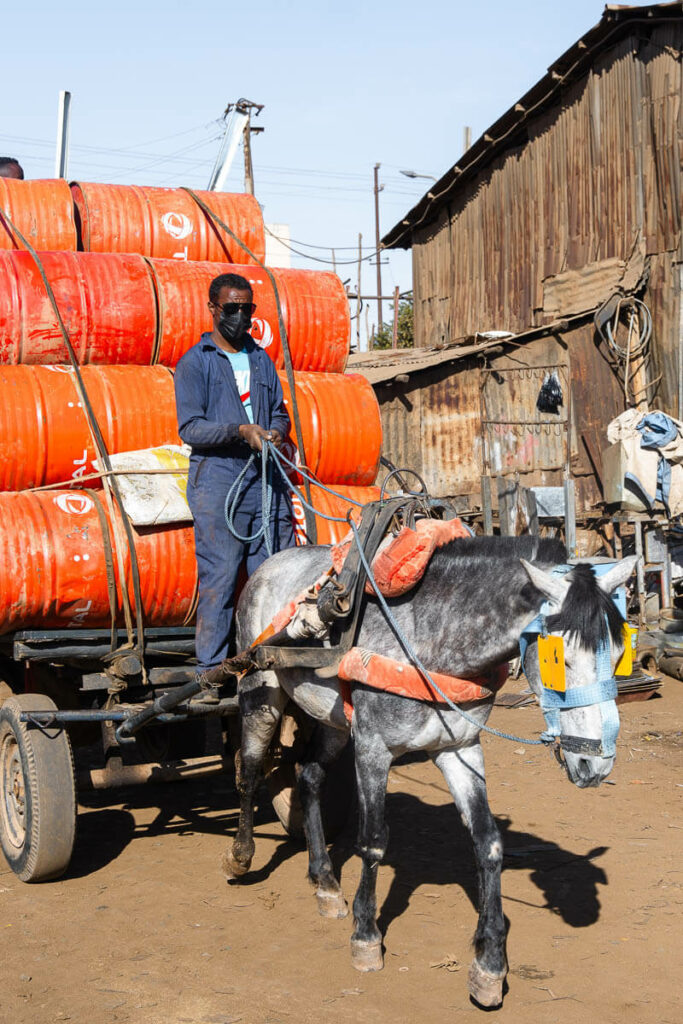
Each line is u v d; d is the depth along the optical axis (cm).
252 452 516
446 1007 378
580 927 448
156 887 502
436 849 553
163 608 516
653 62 1355
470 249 1900
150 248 657
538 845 557
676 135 1309
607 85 1445
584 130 1505
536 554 369
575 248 1533
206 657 503
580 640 330
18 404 526
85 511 503
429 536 389
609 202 1447
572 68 1480
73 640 526
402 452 1719
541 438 1502
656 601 1127
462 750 400
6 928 452
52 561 486
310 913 470
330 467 605
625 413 1198
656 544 1151
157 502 511
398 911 468
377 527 413
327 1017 370
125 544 500
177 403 509
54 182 644
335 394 616
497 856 384
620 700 934
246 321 514
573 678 333
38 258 568
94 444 539
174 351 594
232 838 579
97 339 570
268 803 649
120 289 576
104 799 662
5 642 531
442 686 382
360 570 402
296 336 631
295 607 441
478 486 1584
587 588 334
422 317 2133
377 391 1747
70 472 535
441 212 2025
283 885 507
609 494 1194
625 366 1365
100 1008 377
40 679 585
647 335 1335
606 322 1377
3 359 554
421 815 614
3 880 514
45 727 492
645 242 1368
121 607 507
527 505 1202
